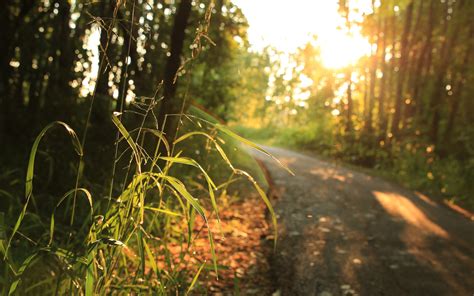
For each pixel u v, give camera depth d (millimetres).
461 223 8859
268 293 4375
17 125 9266
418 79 21688
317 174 14836
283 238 6492
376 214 8859
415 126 20766
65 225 4719
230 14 11594
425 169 15812
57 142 7324
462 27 20234
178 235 4992
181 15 8797
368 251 6203
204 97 13375
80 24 11461
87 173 6492
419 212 9602
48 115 9461
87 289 1953
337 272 5238
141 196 2182
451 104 20188
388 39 24484
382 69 22844
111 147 7324
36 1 9984
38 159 6879
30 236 4125
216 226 6445
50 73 11039
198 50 2508
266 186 10578
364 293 4660
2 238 2133
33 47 10680
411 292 4797
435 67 21266
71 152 7062
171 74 8664
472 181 13453
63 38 10797
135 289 2400
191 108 3340
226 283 4438
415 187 13875
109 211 2230
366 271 5352
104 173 6168
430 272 5496
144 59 10750
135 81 9922
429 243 6918
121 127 2131
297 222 7590
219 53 12508
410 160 16953
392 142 20578
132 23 2418
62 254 2104
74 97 10828
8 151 8109
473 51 20188
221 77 14312
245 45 12422
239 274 4746
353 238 6816
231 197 8609
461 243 7098
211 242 2111
